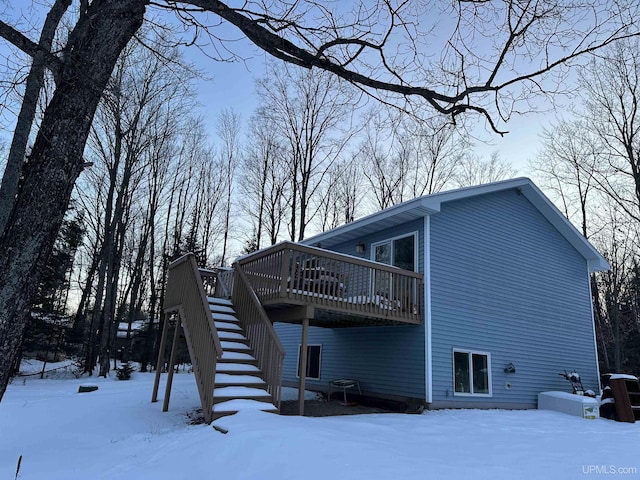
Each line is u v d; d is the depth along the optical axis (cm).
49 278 2134
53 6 372
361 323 1111
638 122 1831
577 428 833
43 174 313
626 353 2473
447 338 1046
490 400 1087
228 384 705
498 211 1252
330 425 602
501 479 404
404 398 1032
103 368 1780
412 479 375
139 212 2675
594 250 1424
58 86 332
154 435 638
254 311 839
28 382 1603
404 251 1139
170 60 475
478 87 410
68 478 448
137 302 3400
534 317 1255
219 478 409
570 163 2195
